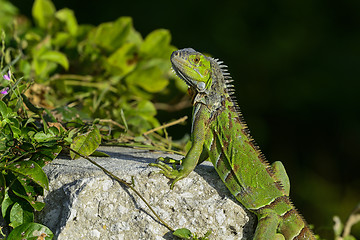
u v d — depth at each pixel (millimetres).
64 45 9812
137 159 7031
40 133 6371
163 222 6109
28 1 15680
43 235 5789
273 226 6199
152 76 9672
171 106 10367
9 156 6160
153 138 8969
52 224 6039
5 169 6004
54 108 7957
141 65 9758
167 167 6340
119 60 9594
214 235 6262
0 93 6773
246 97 16672
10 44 9328
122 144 7895
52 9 10102
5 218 5988
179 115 14781
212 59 6695
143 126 8797
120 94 9758
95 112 9133
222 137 6500
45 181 5887
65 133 6586
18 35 9688
